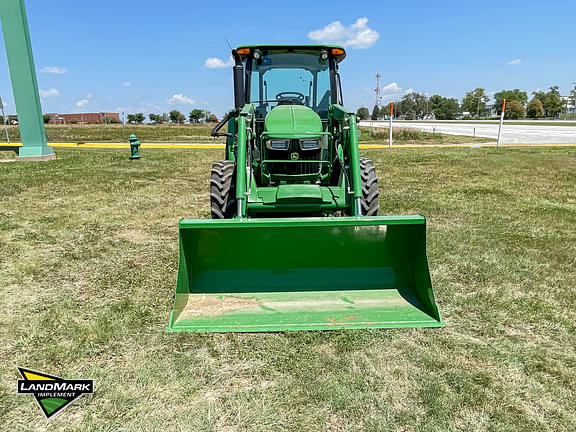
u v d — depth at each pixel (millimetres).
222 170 4609
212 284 3367
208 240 3314
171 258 4609
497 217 6039
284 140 4266
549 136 25734
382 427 2215
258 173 4527
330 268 3465
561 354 2844
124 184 8820
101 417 2285
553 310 3428
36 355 2822
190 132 33188
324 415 2305
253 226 3246
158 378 2598
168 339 3010
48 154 13023
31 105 12562
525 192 7820
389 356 2818
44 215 6293
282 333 3088
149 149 17266
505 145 18938
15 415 2295
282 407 2365
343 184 4172
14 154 14750
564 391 2484
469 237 5141
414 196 7500
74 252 4770
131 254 4727
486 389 2498
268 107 5113
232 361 2770
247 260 3400
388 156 13789
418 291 3346
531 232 5359
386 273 3477
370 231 3385
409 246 3445
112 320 3262
